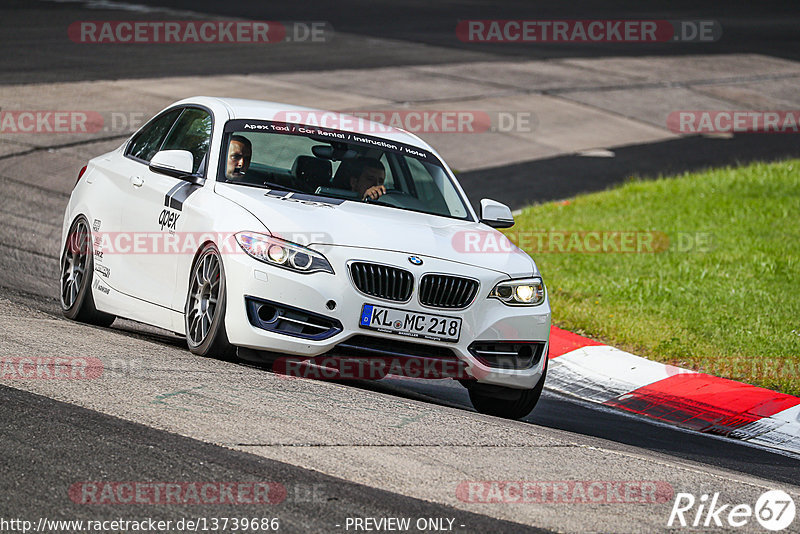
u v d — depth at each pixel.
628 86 94.81
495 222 30.11
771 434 28.98
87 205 31.38
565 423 27.86
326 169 28.52
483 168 66.25
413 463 19.03
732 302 40.59
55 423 18.94
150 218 28.47
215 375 23.38
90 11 110.00
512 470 19.44
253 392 22.31
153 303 27.86
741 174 65.31
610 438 26.34
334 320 24.52
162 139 30.97
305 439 19.53
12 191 51.25
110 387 21.34
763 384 32.47
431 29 116.94
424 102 80.81
